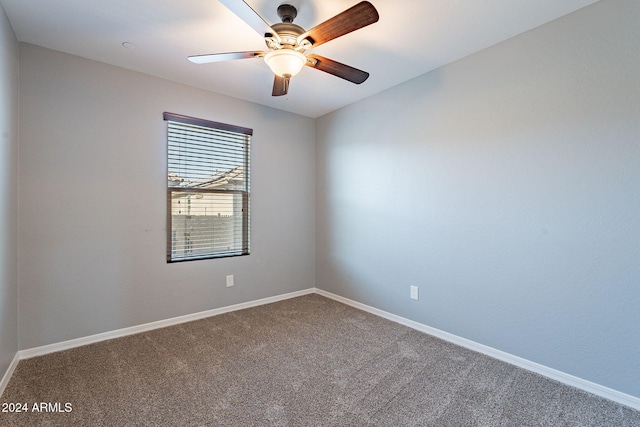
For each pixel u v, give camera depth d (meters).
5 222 1.84
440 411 1.66
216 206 3.13
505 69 2.15
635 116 1.66
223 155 3.17
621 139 1.70
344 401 1.74
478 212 2.32
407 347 2.40
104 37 2.11
